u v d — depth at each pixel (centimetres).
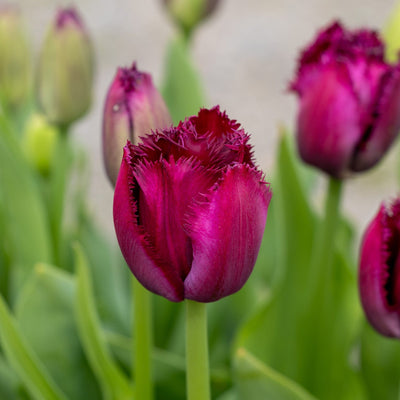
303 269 76
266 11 262
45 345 74
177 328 85
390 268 63
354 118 68
